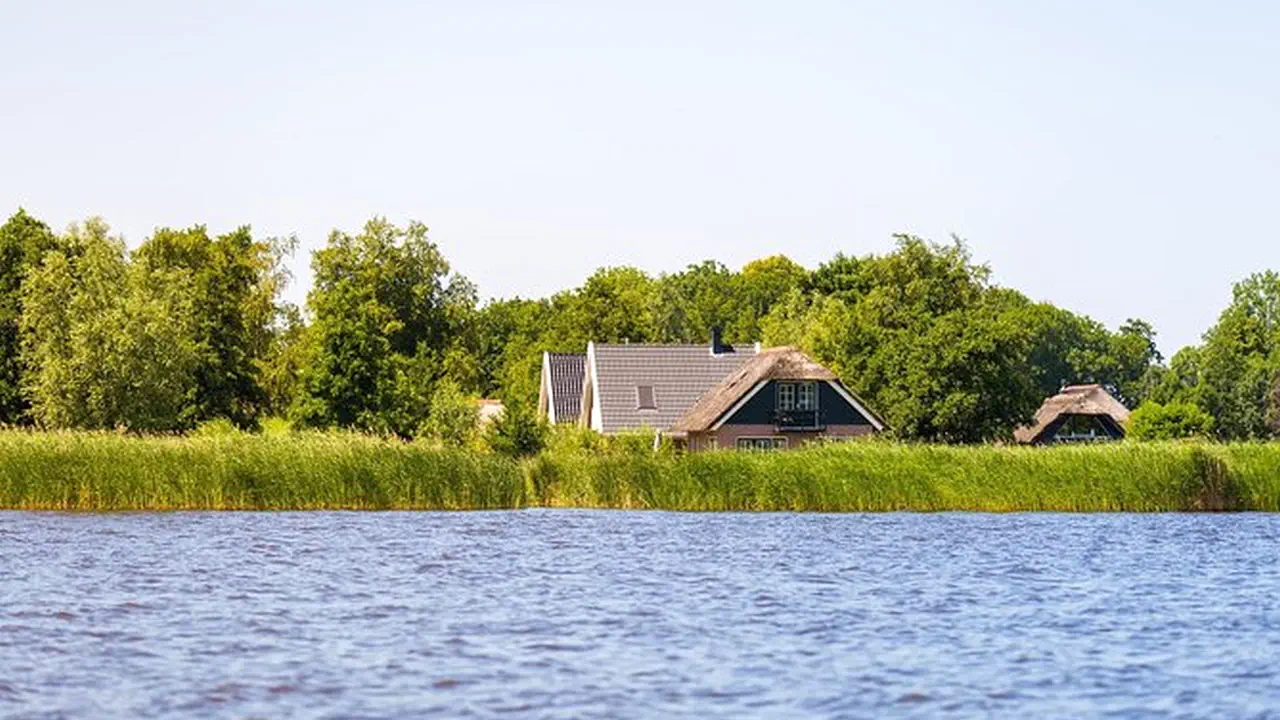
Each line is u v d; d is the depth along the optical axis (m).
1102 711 28.06
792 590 45.47
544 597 43.50
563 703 28.44
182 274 120.31
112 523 65.94
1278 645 35.25
